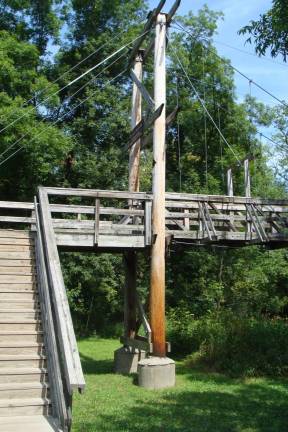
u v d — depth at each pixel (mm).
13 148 17500
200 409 8172
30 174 19078
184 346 14172
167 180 24406
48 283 7648
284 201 12055
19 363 7031
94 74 21422
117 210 10578
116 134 21047
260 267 19812
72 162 20859
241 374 10891
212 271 20297
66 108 21547
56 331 6844
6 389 6527
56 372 6344
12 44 18172
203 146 24562
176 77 24203
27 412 6344
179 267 21359
